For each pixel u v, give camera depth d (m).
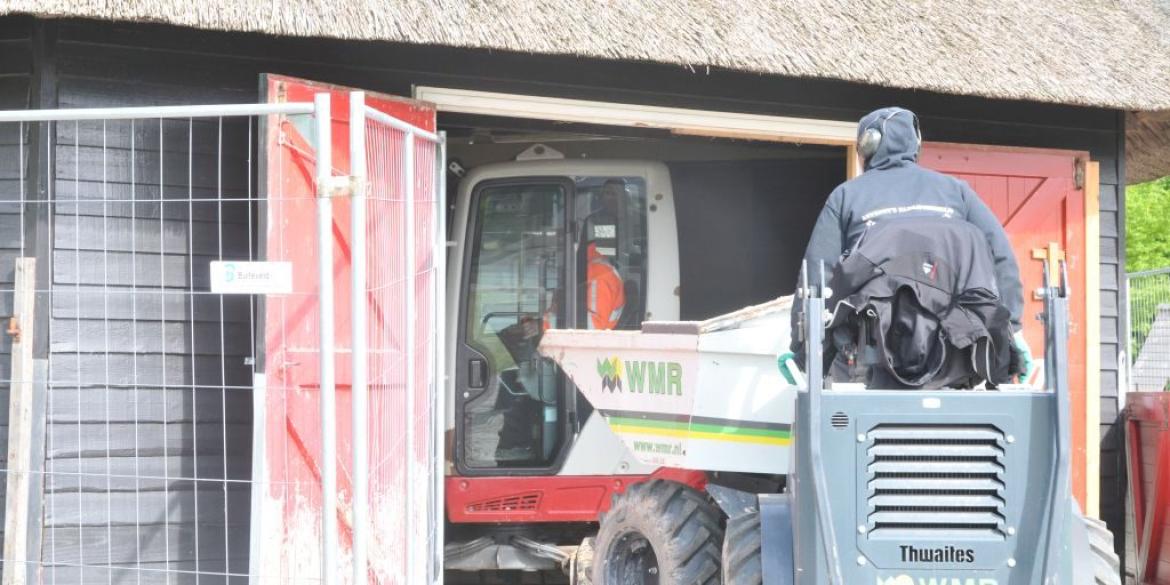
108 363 13.09
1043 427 8.87
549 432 17.11
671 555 12.02
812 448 8.85
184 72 13.81
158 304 13.38
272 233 12.05
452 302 17.20
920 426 8.92
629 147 18.98
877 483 8.92
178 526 13.32
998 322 9.14
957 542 8.85
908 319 9.19
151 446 13.25
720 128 16.45
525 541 16.86
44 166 12.88
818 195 19.52
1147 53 17.39
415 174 12.62
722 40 14.75
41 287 12.76
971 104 17.78
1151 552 16.70
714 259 19.31
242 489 13.62
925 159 17.09
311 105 9.73
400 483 12.02
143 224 13.39
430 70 15.16
